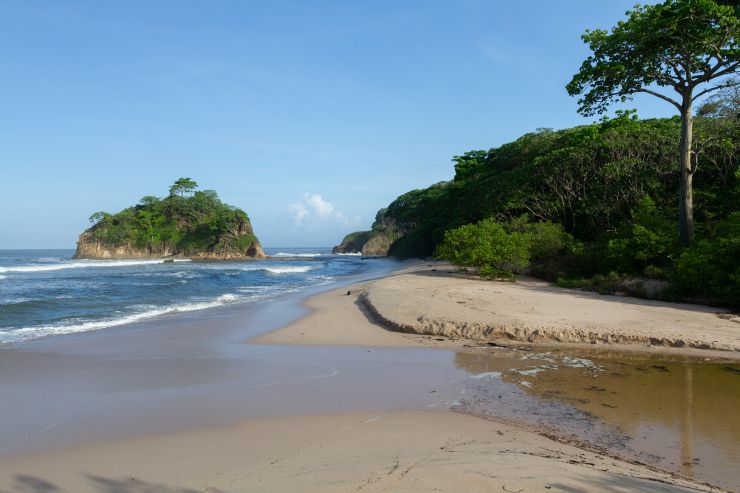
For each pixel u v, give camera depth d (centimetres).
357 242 15150
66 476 401
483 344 982
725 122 2394
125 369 793
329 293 1980
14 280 3061
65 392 663
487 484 345
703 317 1158
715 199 2261
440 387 677
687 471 406
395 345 980
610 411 569
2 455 450
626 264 1831
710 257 1409
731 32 1669
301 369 790
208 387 686
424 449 433
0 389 677
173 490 366
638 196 2573
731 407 586
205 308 1617
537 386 679
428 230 5831
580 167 3028
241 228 10862
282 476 379
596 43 1934
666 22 1697
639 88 1955
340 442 462
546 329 1012
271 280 3128
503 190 3522
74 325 1261
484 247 2131
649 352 905
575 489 338
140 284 2678
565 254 2388
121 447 465
